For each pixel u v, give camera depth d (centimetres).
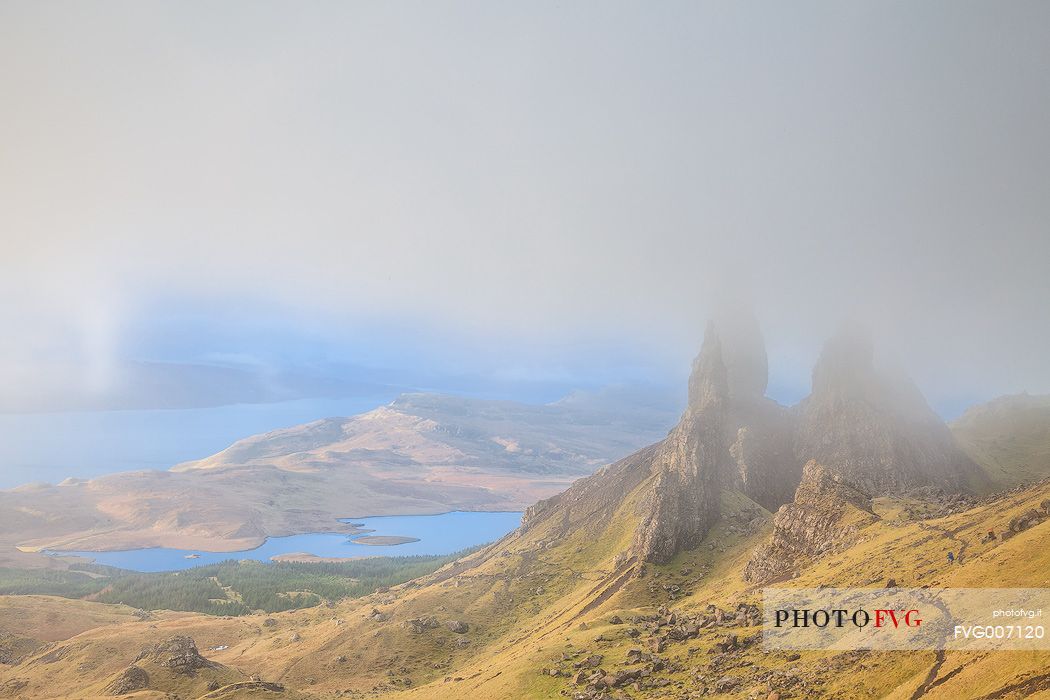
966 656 11962
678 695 15488
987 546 16250
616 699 16325
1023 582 13400
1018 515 16512
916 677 12131
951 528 18938
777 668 15075
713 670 16300
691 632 19612
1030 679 10369
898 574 17075
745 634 17825
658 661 17875
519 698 18612
